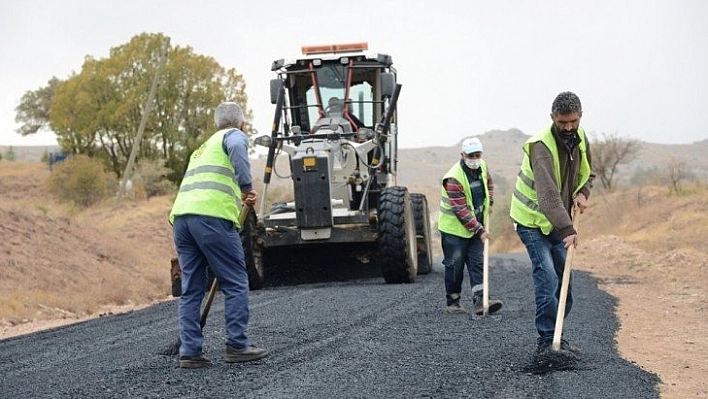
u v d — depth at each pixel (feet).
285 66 44.93
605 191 116.88
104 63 112.47
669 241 66.69
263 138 42.70
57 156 140.67
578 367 18.99
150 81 109.70
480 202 28.78
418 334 24.23
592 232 94.53
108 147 114.21
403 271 40.45
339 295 34.91
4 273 45.98
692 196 88.48
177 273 41.86
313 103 45.60
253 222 40.75
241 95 112.37
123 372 20.01
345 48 44.93
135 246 69.41
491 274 44.83
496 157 436.35
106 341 26.71
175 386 18.16
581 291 37.63
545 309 19.76
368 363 19.88
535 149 19.17
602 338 24.41
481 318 27.61
